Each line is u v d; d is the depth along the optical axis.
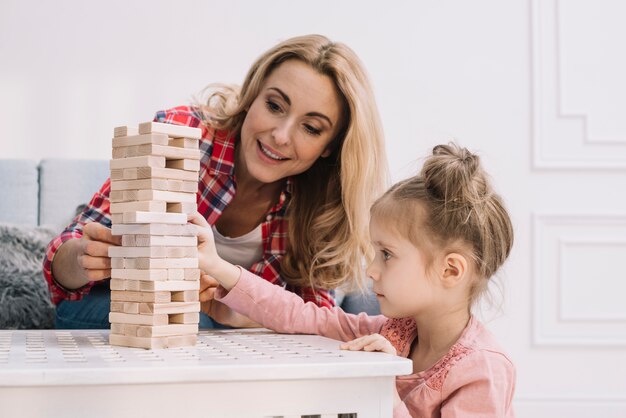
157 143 0.98
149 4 2.93
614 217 3.03
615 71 3.08
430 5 3.06
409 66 3.05
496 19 3.07
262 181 1.51
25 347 0.98
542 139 3.06
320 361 0.86
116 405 0.79
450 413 1.05
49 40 2.87
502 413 1.06
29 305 1.90
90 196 2.31
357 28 3.04
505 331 3.00
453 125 3.06
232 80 2.97
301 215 1.60
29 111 2.85
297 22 3.01
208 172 1.55
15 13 2.85
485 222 1.18
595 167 3.04
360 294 1.90
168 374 0.79
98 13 2.90
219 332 1.28
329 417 0.85
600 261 3.04
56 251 1.41
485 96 3.06
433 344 1.20
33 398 0.77
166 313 0.98
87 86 2.89
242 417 0.83
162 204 0.98
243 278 1.25
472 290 1.19
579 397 2.98
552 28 3.07
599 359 3.01
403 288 1.16
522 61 3.07
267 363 0.83
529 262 3.02
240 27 2.98
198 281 1.02
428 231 1.15
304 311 1.27
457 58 3.06
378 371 0.86
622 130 3.07
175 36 2.95
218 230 1.67
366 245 1.55
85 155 2.87
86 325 1.61
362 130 1.46
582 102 3.07
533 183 3.05
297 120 1.43
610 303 3.04
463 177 1.18
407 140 3.04
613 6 3.08
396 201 1.18
